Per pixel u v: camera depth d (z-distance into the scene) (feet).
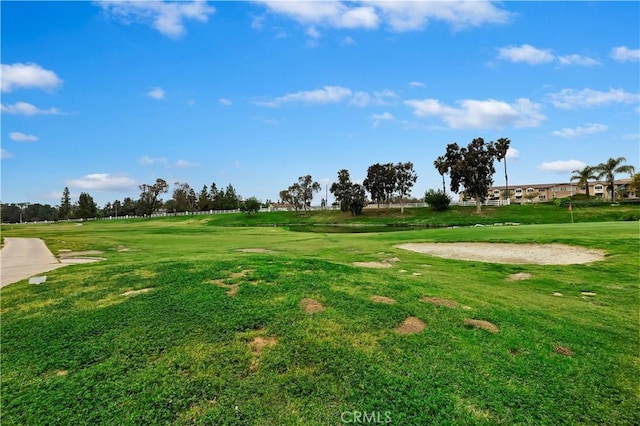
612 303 29.66
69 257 56.29
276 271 29.40
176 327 19.79
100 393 14.88
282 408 14.23
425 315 21.90
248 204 288.71
